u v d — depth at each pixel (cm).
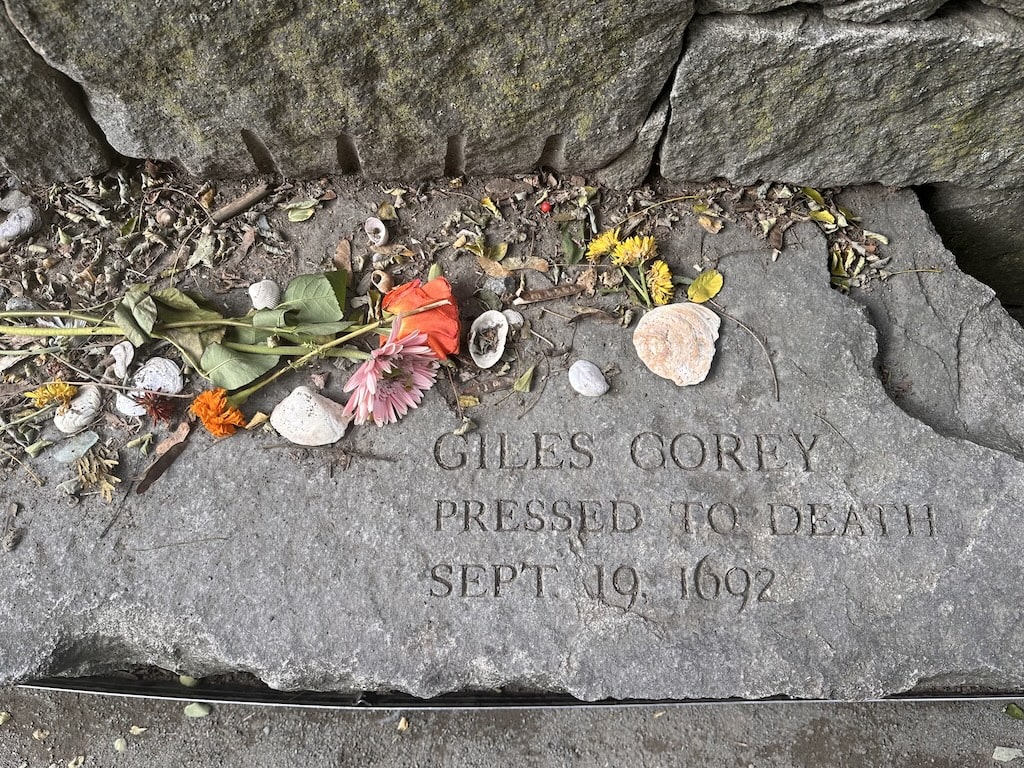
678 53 67
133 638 66
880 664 67
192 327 70
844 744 84
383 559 68
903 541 69
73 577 67
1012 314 108
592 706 74
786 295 75
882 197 80
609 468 70
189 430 70
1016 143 75
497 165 77
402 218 77
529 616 67
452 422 71
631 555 69
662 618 68
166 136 70
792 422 72
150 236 74
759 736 84
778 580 69
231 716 84
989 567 69
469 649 67
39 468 69
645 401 72
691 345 72
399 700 79
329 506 69
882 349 75
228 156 73
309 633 66
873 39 66
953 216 86
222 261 75
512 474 70
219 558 67
